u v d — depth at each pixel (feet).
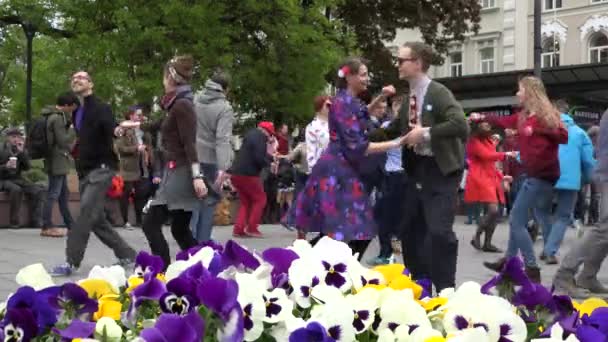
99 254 35.40
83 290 9.37
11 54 88.38
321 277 9.86
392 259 32.76
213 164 31.19
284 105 82.89
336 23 85.20
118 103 82.07
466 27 114.42
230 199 59.41
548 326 9.70
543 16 148.25
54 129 44.37
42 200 53.16
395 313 9.14
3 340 8.72
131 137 52.95
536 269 27.91
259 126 46.34
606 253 25.34
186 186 24.27
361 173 21.35
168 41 74.64
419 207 20.83
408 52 20.48
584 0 143.74
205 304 8.19
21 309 8.71
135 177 53.26
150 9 75.31
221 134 30.83
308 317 9.68
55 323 8.98
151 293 9.19
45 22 73.82
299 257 10.28
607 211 25.03
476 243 40.37
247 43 80.69
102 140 28.12
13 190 52.26
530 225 44.57
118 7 75.61
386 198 21.84
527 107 28.63
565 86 103.35
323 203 21.17
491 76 105.40
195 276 9.33
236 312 8.16
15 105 124.57
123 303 10.19
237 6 77.46
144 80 73.51
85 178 28.43
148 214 24.63
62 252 36.14
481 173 39.73
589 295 25.41
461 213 78.38
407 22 112.37
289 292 9.97
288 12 78.18
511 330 8.93
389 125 22.08
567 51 145.89
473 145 39.60
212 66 75.15
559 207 34.65
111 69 77.15
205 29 75.10
